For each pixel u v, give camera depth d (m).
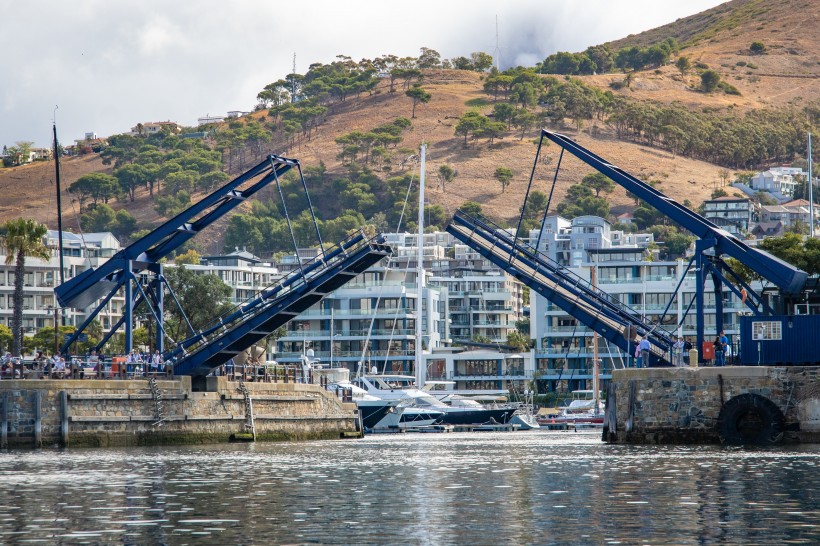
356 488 67.38
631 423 102.50
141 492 65.44
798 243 147.12
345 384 182.50
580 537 46.88
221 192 121.62
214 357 123.69
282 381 140.88
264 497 62.41
